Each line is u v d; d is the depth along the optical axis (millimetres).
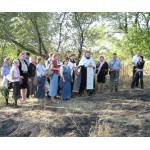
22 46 21578
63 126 9828
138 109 11625
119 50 24031
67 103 12352
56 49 20828
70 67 13711
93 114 10781
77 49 20516
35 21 20531
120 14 23266
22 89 12367
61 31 20609
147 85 16641
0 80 15250
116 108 11711
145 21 21938
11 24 20547
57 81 12523
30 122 10016
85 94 14172
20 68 12141
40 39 20984
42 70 13000
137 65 15500
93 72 14141
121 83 17000
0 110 11234
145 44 19234
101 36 22703
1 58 24625
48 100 12883
